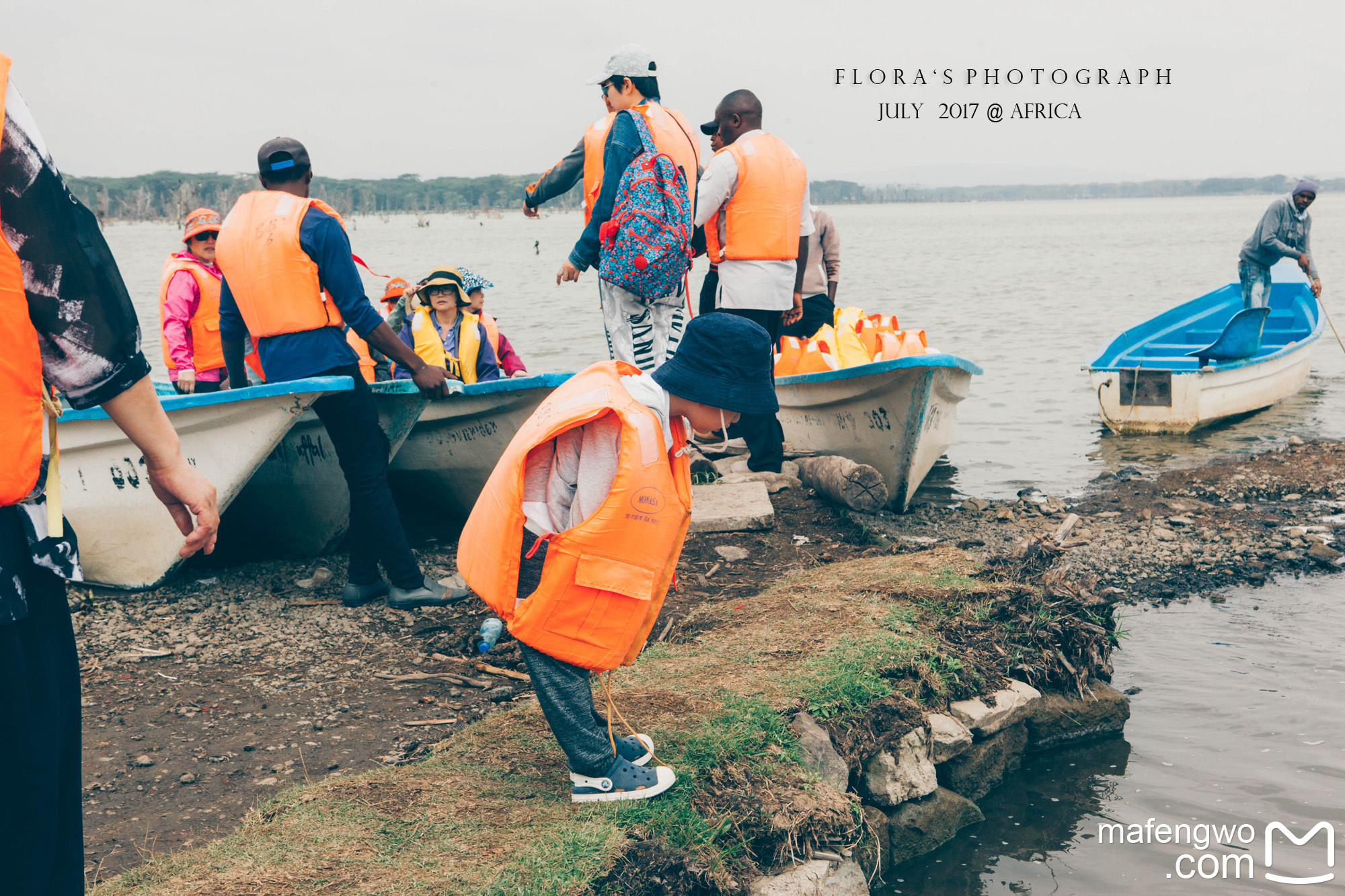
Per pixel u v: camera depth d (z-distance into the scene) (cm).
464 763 343
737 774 334
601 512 276
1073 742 456
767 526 624
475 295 773
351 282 473
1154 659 525
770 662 420
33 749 165
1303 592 608
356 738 379
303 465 589
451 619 495
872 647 432
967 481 870
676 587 522
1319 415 1116
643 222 535
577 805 311
